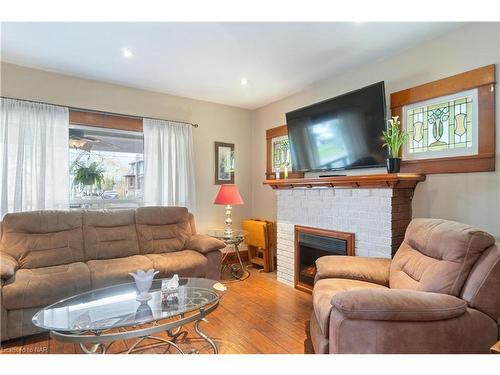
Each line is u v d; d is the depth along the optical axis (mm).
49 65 3002
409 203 2604
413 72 2613
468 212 2254
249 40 2498
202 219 4250
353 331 1445
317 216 3125
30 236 2660
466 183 2270
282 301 2902
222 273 3871
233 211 4531
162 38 2455
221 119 4422
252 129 4738
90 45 2576
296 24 2248
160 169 3766
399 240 2500
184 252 3186
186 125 3998
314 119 3260
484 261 1536
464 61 2271
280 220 3607
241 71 3174
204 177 4262
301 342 2111
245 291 3195
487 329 1460
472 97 2230
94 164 3500
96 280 2424
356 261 2307
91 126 3420
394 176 2297
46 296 2180
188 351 1984
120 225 3172
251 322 2439
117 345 2072
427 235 1905
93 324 1628
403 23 2238
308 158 3410
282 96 4055
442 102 2414
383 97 2578
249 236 4180
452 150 2342
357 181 2613
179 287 2230
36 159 2994
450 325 1423
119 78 3369
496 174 2113
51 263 2615
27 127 2959
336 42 2537
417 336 1411
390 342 1414
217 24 2240
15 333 2086
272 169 4297
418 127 2580
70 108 3242
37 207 2984
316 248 3127
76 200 3377
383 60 2855
